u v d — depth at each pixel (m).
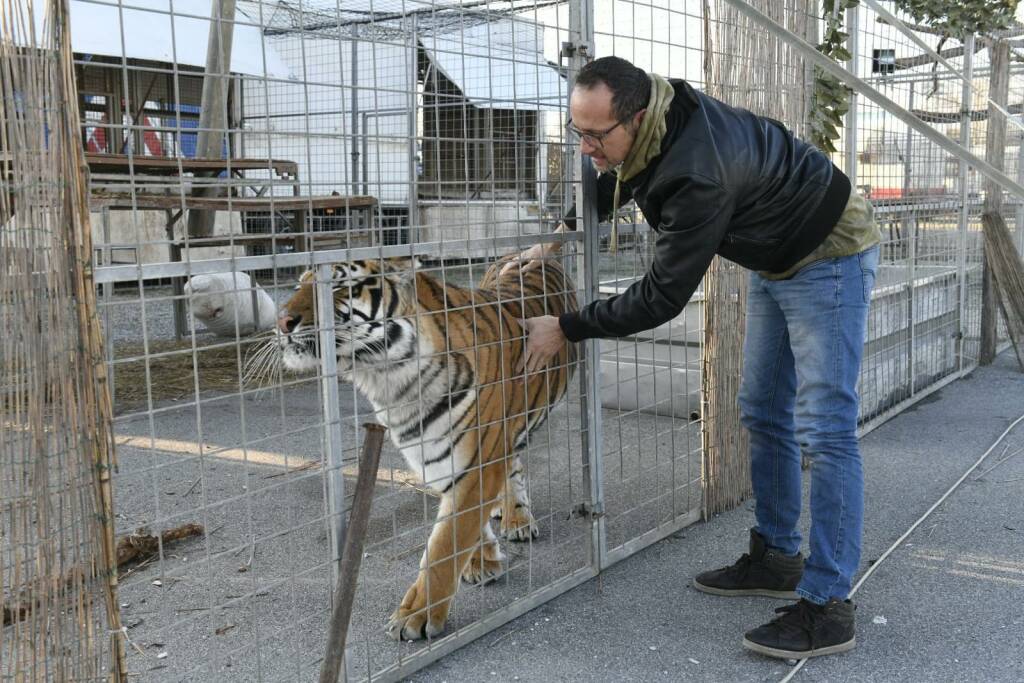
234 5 3.89
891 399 5.87
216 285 7.25
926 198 6.26
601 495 3.40
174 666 2.72
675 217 2.52
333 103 8.95
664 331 5.64
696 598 3.24
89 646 1.87
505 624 3.04
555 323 2.88
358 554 2.21
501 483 3.15
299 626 3.00
